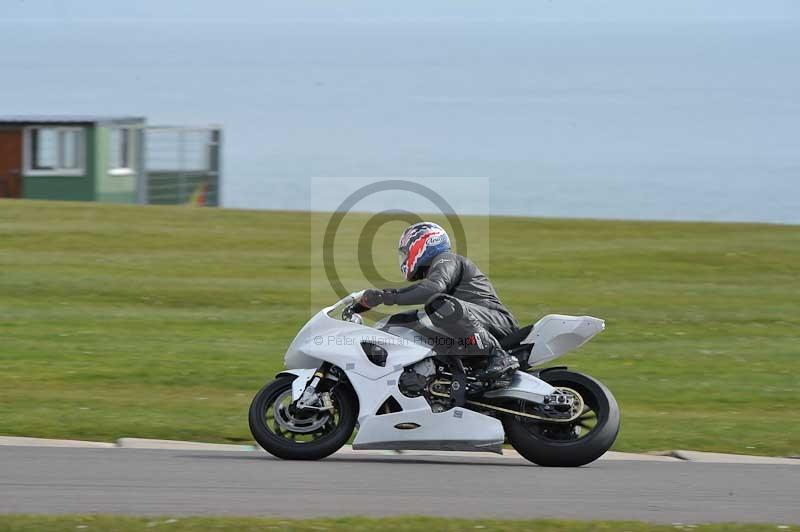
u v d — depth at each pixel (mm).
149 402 40250
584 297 67312
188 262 76125
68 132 112562
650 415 40531
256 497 26297
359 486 27812
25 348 50156
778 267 77938
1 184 112688
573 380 31578
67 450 31719
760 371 49375
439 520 23672
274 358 49906
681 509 26141
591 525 23578
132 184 117500
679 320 61531
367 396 30641
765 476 30250
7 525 22578
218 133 126250
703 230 93875
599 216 167375
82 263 74375
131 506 25203
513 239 87812
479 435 30391
